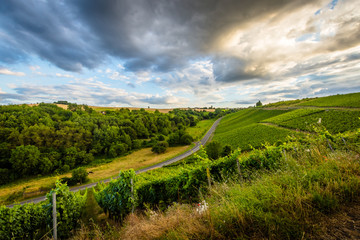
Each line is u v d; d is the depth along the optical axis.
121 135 63.97
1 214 6.44
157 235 2.74
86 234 4.54
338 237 1.85
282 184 3.14
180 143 66.69
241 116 109.94
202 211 2.96
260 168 6.32
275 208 2.46
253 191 3.13
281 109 85.50
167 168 34.94
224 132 79.81
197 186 7.00
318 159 4.46
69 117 74.88
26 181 41.53
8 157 46.41
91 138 60.50
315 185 2.81
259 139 44.53
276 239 2.00
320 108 58.16
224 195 3.63
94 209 10.80
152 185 8.31
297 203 2.39
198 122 133.62
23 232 6.68
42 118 62.06
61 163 48.16
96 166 48.75
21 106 73.12
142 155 55.88
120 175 7.46
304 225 2.09
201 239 2.29
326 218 2.19
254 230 2.22
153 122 85.81
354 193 2.52
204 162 7.36
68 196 6.88
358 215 2.16
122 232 3.82
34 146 47.22
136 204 7.22
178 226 2.78
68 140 54.12
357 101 53.12
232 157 7.09
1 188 37.50
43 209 7.22
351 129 32.16
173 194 7.61
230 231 2.26
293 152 6.02
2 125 53.28
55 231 5.88
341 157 3.94
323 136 6.87
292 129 45.19
